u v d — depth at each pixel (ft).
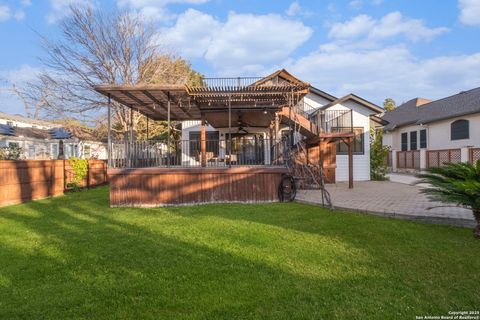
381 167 59.88
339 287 11.87
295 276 13.00
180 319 9.86
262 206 30.68
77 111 73.15
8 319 10.03
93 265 14.71
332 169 50.55
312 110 56.18
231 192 34.27
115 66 73.41
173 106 42.70
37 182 41.60
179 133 84.53
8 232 21.84
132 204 33.86
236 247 16.99
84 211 30.55
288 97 38.40
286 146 41.96
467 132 60.90
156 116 51.57
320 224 22.02
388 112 108.99
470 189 17.13
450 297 10.93
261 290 11.76
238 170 34.27
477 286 11.71
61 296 11.56
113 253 16.39
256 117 51.08
